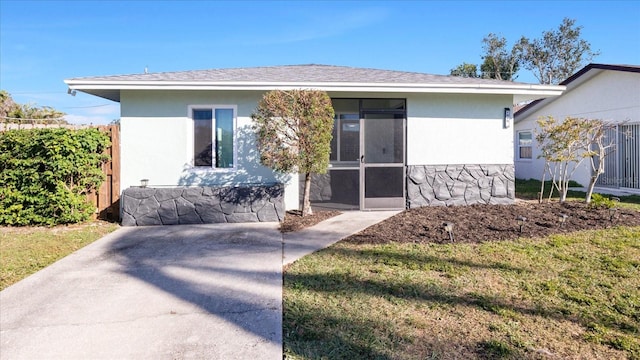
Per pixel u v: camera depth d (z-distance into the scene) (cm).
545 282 403
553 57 3416
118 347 283
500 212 777
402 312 336
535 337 291
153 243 607
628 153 1220
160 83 773
